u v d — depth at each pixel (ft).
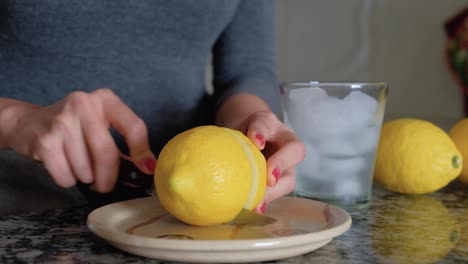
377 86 2.03
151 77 2.56
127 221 1.71
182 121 2.67
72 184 1.91
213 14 2.60
